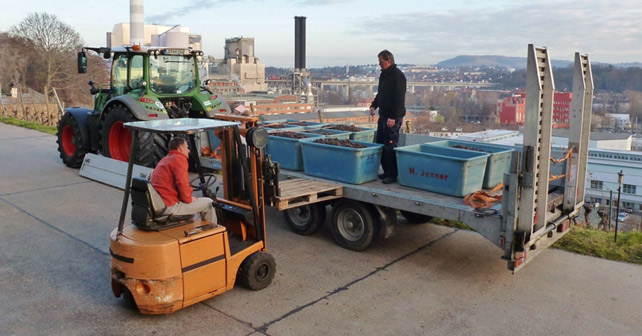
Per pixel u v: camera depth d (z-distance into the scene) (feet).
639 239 17.63
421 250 17.49
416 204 15.31
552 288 14.43
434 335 11.87
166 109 29.09
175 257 11.94
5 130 48.93
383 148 18.29
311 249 17.56
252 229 14.64
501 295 13.99
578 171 16.24
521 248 13.53
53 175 29.53
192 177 27.99
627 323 12.40
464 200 14.87
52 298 13.71
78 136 30.53
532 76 12.75
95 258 16.71
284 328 12.15
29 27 169.99
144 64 28.30
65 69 171.01
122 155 29.63
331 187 16.92
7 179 28.27
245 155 14.05
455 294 14.06
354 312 12.99
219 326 12.25
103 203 23.44
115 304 13.43
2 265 15.92
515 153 13.06
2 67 157.99
